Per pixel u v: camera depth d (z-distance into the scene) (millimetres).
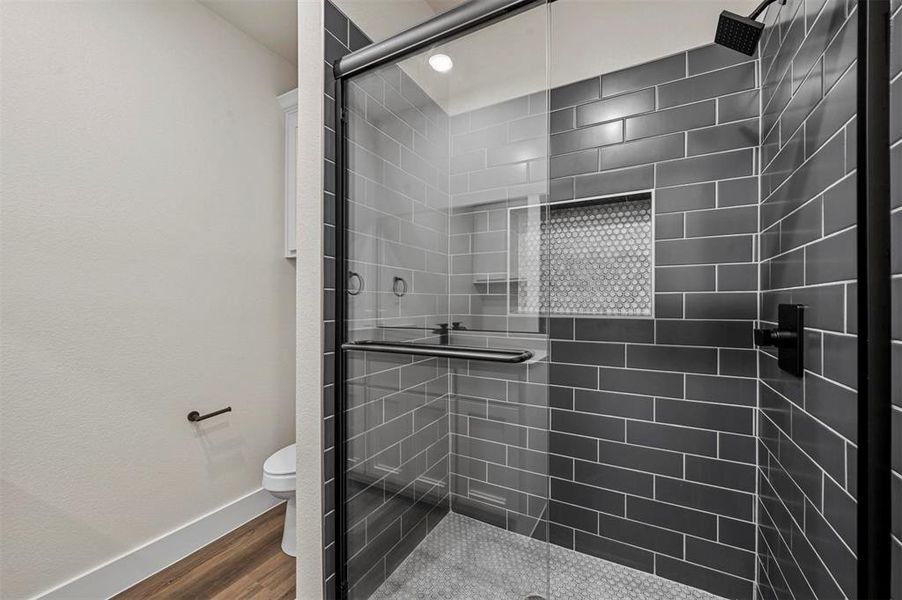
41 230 1318
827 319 793
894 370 575
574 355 1697
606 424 1637
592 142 1644
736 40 1184
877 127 598
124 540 1521
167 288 1692
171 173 1712
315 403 1276
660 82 1523
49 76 1340
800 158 969
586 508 1674
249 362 2057
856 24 655
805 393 930
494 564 1185
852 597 680
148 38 1628
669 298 1522
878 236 597
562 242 1761
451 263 1193
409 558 1272
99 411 1460
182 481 1734
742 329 1406
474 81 1153
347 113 1305
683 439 1503
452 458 1230
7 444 1238
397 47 1205
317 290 1270
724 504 1438
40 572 1298
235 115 1995
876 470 592
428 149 1212
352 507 1323
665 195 1521
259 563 1666
